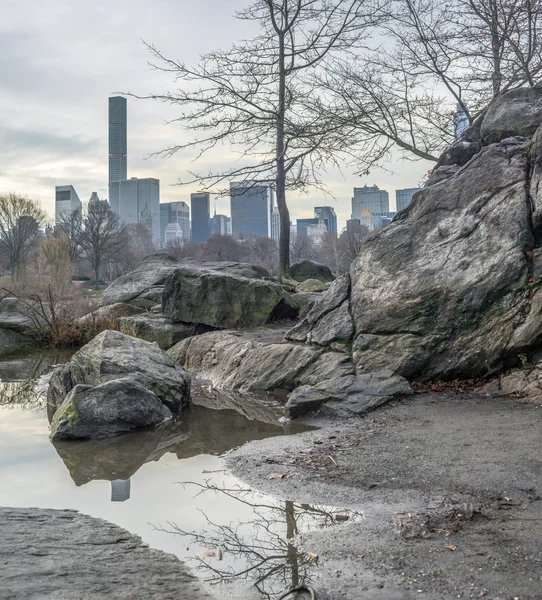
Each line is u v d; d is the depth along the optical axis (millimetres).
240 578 3633
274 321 15289
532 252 9133
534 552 3668
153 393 8727
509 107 11906
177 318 15711
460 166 12039
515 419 6953
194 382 11852
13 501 5238
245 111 20531
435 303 9586
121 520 4707
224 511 4891
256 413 9031
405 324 9672
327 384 8953
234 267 21766
